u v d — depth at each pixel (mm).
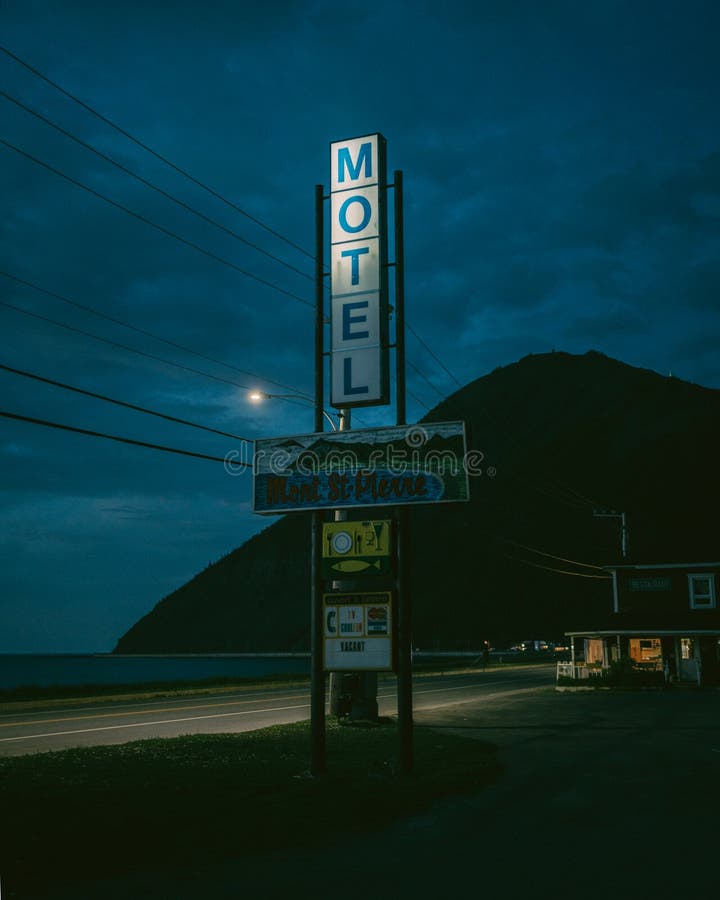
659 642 44719
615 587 48594
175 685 46469
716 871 7727
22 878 7527
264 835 9281
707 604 46469
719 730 21016
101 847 8578
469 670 69625
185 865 8070
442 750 16609
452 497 14219
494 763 14984
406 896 6992
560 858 8273
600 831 9555
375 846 8898
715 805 11133
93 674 176000
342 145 16719
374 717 22031
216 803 10836
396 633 14102
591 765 14922
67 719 24859
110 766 13844
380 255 16094
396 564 14430
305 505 15023
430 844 8969
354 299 16141
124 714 26828
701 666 39906
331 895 7043
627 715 25359
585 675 40750
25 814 9867
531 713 26047
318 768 13578
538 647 159875
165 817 9930
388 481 14633
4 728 21859
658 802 11367
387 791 12078
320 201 16531
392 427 14836
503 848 8750
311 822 9922
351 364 15914
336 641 14352
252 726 22438
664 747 17562
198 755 15344
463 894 7031
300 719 24625
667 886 7219
